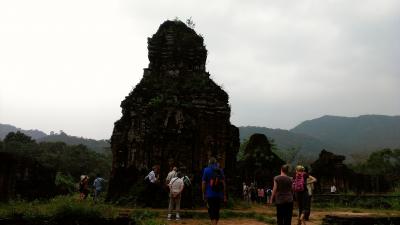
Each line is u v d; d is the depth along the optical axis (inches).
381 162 3154.5
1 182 645.9
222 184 454.9
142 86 962.7
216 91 961.5
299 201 546.0
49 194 1153.4
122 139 950.4
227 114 941.2
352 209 1055.0
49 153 3472.0
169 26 1057.5
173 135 880.9
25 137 3909.9
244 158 1706.4
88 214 436.5
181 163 861.8
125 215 471.2
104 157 3941.9
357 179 1782.7
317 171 1760.6
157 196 831.7
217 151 904.3
